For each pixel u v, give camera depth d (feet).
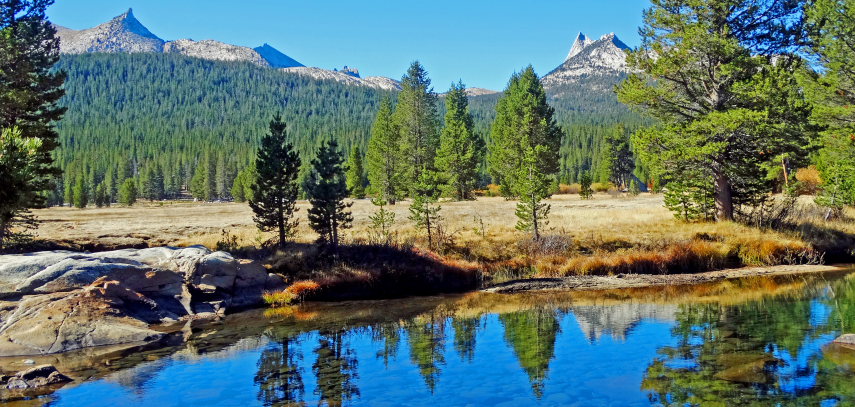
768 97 100.27
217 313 70.79
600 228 110.93
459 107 270.87
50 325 54.95
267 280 82.23
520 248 101.96
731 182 115.65
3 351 51.39
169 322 65.77
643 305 70.54
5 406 37.52
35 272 63.05
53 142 92.94
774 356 44.75
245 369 46.50
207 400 38.86
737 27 108.88
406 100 241.76
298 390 41.01
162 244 101.81
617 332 56.18
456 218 137.69
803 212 125.08
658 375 41.68
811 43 113.91
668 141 112.27
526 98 218.18
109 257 71.41
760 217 115.44
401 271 88.94
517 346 52.42
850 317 57.62
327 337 57.98
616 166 354.95
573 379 41.83
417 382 42.42
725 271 94.89
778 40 110.42
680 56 105.70
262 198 94.58
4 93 85.76
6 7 92.38
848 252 105.29
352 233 111.75
